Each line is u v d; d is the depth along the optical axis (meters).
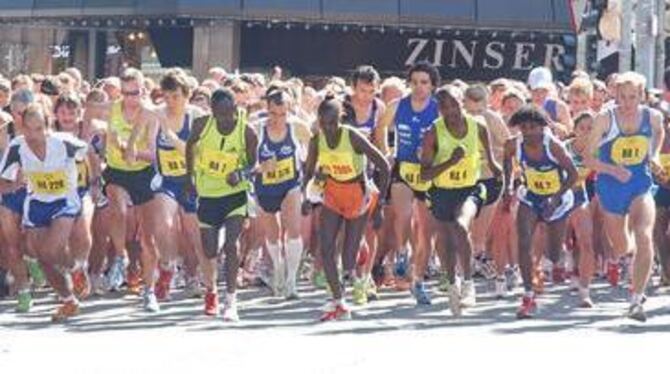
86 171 30.48
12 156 27.20
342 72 70.69
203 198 27.31
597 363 22.11
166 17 67.81
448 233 27.61
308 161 27.30
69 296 27.84
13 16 71.88
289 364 21.98
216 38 68.25
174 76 29.55
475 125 27.27
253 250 33.94
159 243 29.50
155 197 29.73
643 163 27.03
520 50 71.56
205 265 27.83
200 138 26.97
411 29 70.12
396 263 32.41
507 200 30.50
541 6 71.00
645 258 26.48
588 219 29.33
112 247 32.22
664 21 61.09
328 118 26.59
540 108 30.55
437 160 27.30
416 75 29.25
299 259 31.14
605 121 27.11
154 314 28.55
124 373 21.27
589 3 54.97
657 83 56.50
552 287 33.19
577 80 33.47
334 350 23.39
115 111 29.98
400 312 28.59
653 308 29.03
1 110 31.08
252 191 30.84
